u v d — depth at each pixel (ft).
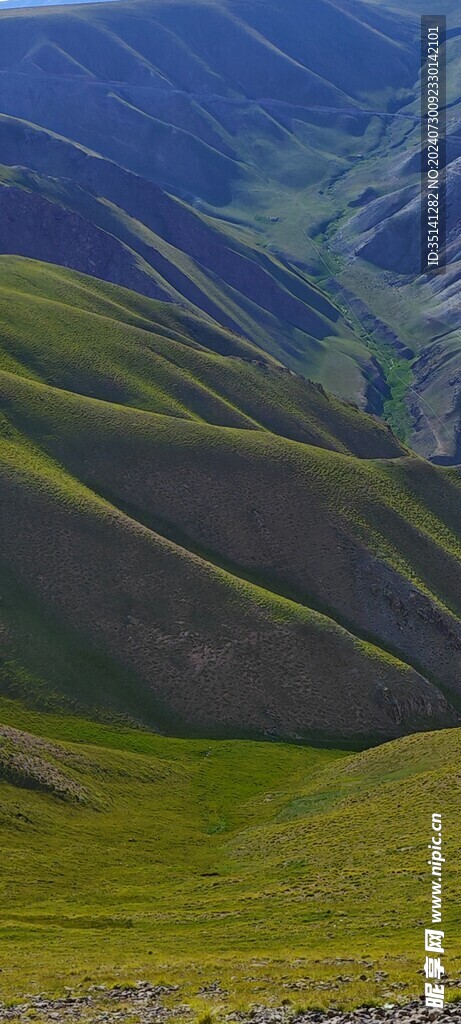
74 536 411.95
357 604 442.09
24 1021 95.04
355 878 170.19
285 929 145.18
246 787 303.68
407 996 92.17
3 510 414.00
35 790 249.96
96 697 352.90
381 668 399.03
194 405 611.88
